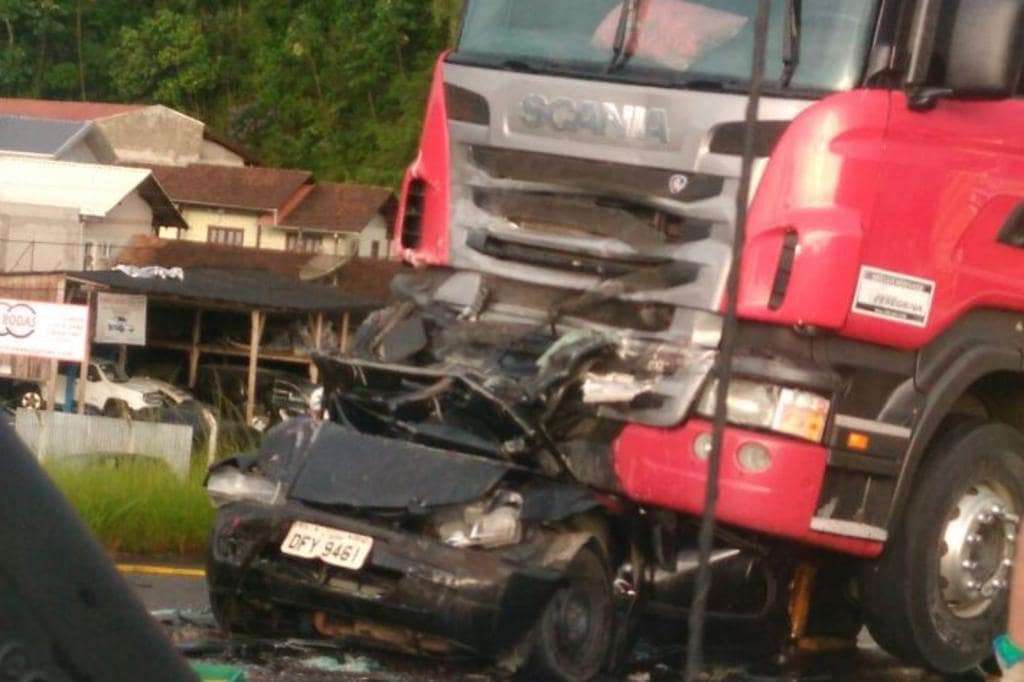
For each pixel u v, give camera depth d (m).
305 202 83.19
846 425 10.28
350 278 64.50
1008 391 11.69
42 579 2.78
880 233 10.30
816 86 10.32
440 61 11.63
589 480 10.58
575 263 10.89
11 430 2.78
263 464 10.57
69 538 2.81
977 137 10.73
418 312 11.43
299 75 93.56
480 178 11.32
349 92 92.50
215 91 98.94
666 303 10.55
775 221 10.23
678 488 10.34
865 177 10.25
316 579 10.00
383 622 9.82
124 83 96.31
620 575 10.62
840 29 10.34
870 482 10.51
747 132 4.18
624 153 10.73
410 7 90.81
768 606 10.92
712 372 10.28
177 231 78.38
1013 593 7.78
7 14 95.88
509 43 11.37
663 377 10.44
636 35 10.88
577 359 10.48
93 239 67.19
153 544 15.59
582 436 10.64
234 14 98.50
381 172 87.62
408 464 10.23
